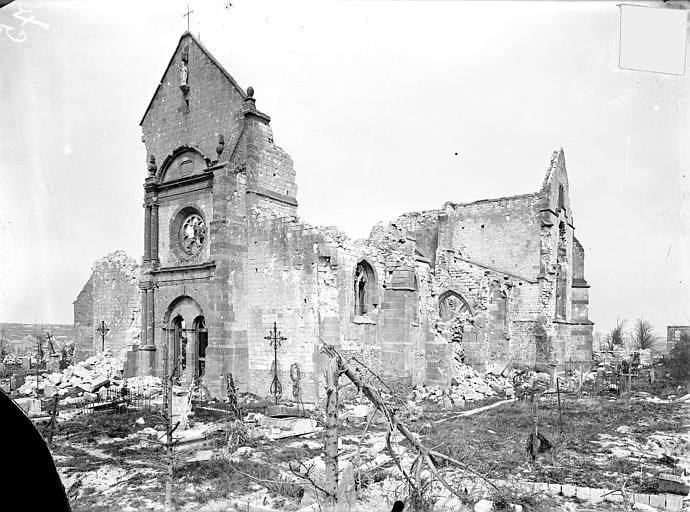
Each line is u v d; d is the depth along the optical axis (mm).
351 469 9672
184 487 10664
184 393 17984
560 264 38594
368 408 18578
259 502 9828
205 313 24094
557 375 30844
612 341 42875
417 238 40281
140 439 15016
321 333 21172
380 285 26141
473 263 35156
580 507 9516
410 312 25062
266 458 12867
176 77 27125
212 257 23531
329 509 7426
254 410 19516
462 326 29969
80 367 26312
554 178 37562
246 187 24078
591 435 15555
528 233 36719
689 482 10266
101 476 11516
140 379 24797
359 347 23547
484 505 9188
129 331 28297
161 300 26484
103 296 30391
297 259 22266
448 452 12406
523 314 35719
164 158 27391
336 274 22219
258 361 22891
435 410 21047
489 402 23922
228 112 25141
